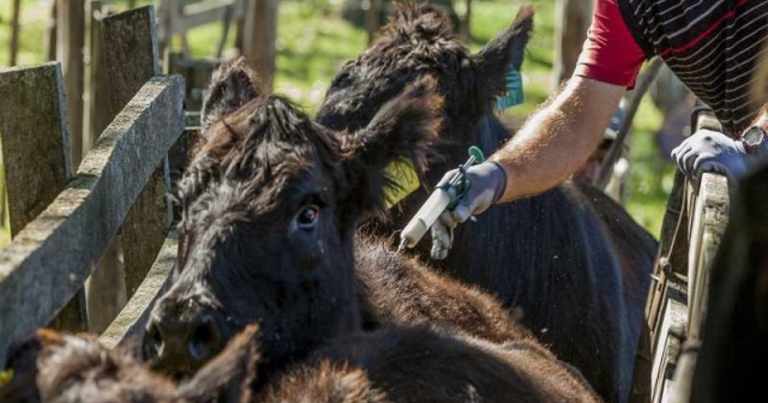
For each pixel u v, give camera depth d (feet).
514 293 20.01
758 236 9.95
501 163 14.94
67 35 31.09
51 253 11.50
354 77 19.85
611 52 15.70
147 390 9.14
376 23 46.52
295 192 13.29
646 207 46.06
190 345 12.38
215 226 12.96
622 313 21.17
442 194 14.25
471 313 16.17
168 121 17.40
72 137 31.14
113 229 13.97
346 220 14.29
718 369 10.07
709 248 13.16
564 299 20.20
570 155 15.44
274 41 41.68
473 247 19.71
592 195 23.50
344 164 14.15
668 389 14.25
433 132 14.76
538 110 16.06
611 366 20.51
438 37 20.45
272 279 13.12
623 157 31.55
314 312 13.56
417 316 15.20
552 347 20.07
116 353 9.81
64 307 13.10
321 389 11.18
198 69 27.89
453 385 11.91
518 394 12.35
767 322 9.88
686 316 16.15
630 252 23.06
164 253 17.06
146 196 18.26
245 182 13.28
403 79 19.69
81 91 31.07
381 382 11.71
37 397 9.27
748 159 15.19
